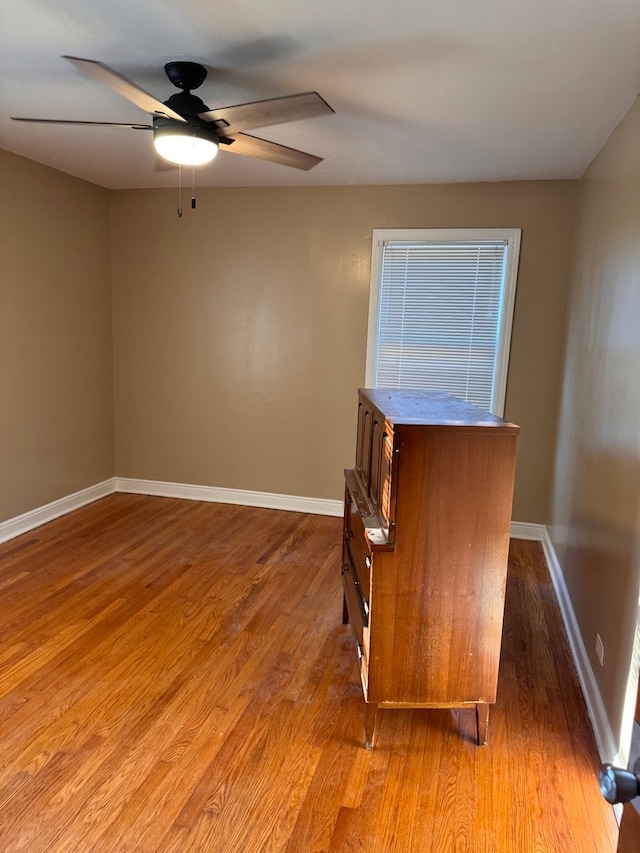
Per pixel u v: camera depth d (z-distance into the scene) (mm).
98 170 3869
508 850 1601
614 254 2434
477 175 3648
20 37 1971
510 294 3863
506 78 2178
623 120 2432
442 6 1694
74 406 4285
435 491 1823
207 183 4137
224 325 4441
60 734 1993
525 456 3998
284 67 2141
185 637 2635
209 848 1573
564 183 3689
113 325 4668
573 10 1692
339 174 3729
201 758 1905
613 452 2170
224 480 4660
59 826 1628
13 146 3332
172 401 4656
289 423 4445
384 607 1887
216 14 1781
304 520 4301
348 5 1706
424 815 1706
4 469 3668
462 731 2090
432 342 4094
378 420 2123
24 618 2766
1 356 3570
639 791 750
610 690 1959
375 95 2379
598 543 2318
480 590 1893
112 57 2105
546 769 1913
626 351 2096
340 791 1788
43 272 3859
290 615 2859
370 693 1935
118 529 4000
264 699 2217
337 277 4168
